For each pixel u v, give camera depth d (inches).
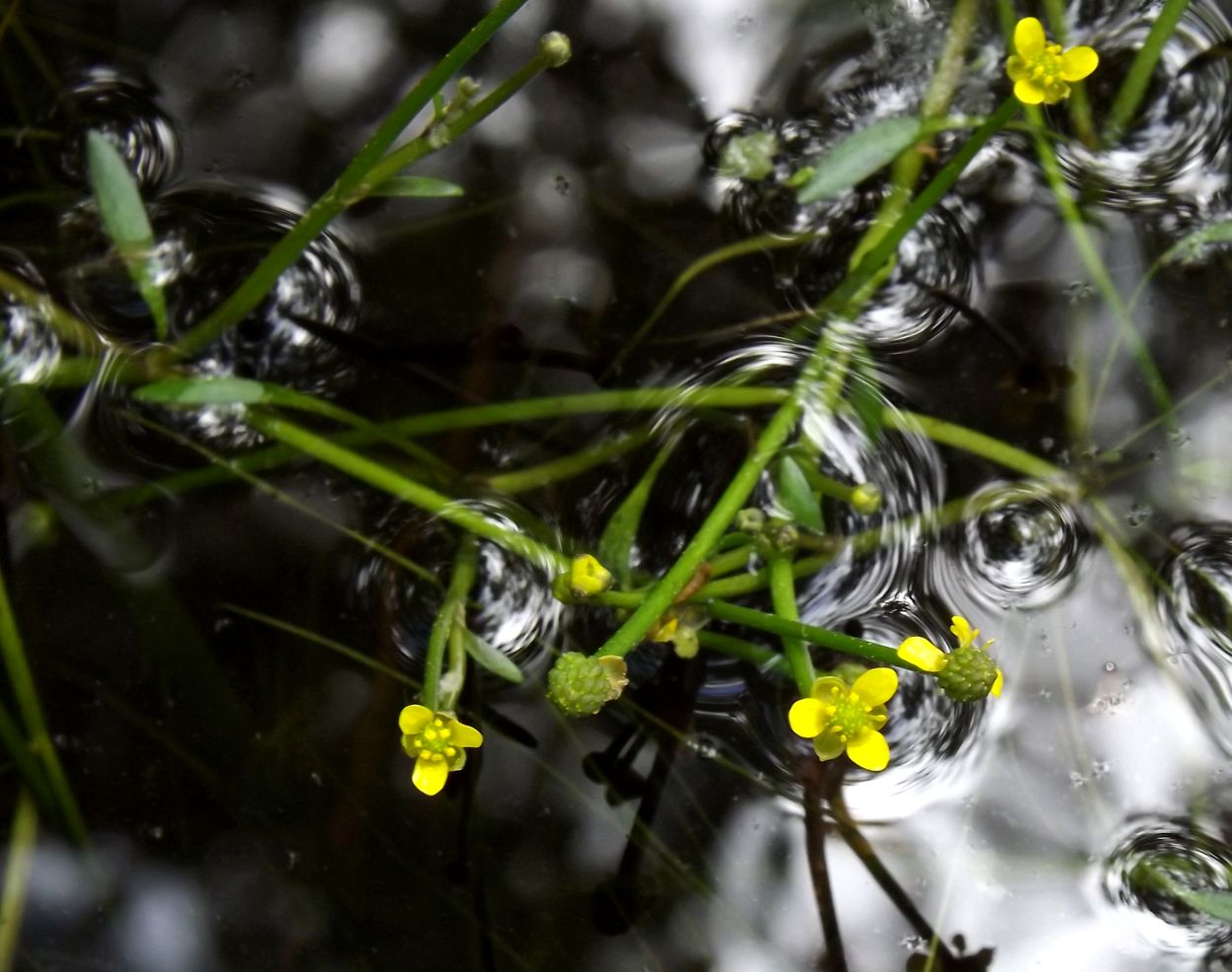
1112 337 19.5
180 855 18.9
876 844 18.8
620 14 20.2
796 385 19.3
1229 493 19.3
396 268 19.7
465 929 18.8
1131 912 18.7
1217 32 20.0
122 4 20.0
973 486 19.3
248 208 19.7
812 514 18.6
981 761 18.9
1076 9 20.1
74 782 19.0
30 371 19.3
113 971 18.8
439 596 19.1
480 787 19.0
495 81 20.1
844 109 20.0
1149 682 19.0
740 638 19.0
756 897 18.8
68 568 19.2
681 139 20.0
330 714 19.0
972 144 18.7
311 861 18.9
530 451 19.4
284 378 19.5
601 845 18.9
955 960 18.7
